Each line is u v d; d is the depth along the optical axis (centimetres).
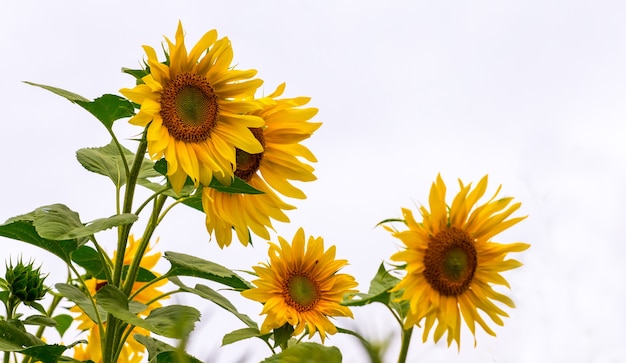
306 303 159
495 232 153
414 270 150
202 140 154
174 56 152
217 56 154
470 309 153
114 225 147
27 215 151
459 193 152
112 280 154
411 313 147
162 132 151
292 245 160
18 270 159
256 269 159
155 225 156
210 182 154
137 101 149
